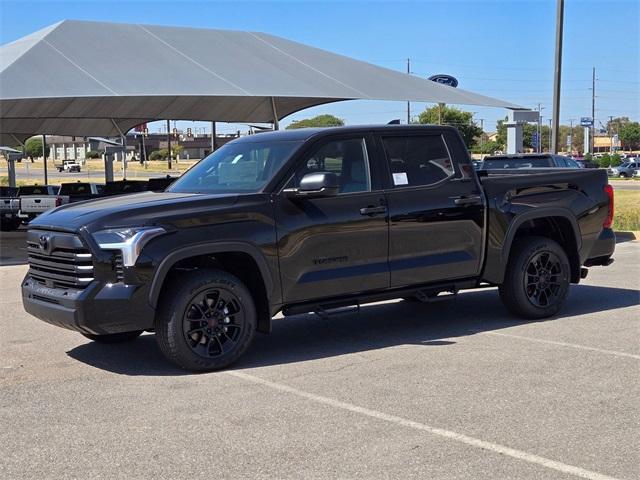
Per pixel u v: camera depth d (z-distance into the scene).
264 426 5.01
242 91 16.97
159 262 6.03
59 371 6.50
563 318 8.35
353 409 5.33
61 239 6.23
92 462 4.47
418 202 7.30
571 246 8.48
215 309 6.36
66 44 17.62
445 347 7.10
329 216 6.81
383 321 8.45
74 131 30.19
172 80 16.84
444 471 4.24
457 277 7.62
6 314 9.17
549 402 5.42
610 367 6.33
